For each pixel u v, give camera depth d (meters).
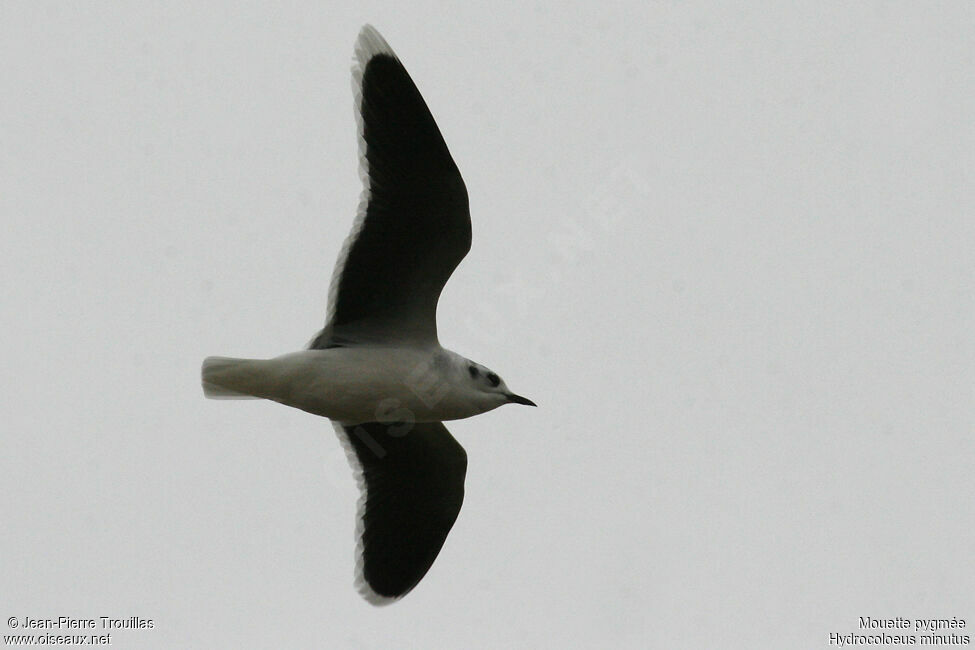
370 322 12.72
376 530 14.12
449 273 12.60
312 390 12.34
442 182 12.12
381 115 12.19
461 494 14.34
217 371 12.20
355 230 12.28
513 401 13.05
